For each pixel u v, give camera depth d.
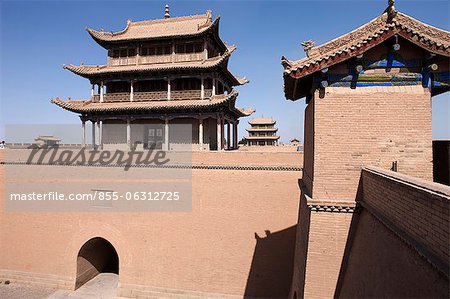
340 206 9.53
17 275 23.17
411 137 9.52
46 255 22.86
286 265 19.03
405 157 9.50
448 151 11.05
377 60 9.83
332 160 9.90
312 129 10.72
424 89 9.57
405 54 9.71
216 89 28.25
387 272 6.76
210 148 29.20
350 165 9.79
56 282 22.50
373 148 9.67
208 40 28.09
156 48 29.14
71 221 22.61
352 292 8.62
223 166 20.44
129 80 28.67
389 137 9.62
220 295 19.73
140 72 27.69
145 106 26.73
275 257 19.22
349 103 9.88
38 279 22.78
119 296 21.12
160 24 31.05
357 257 8.82
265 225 19.61
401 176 6.89
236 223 20.00
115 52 29.94
